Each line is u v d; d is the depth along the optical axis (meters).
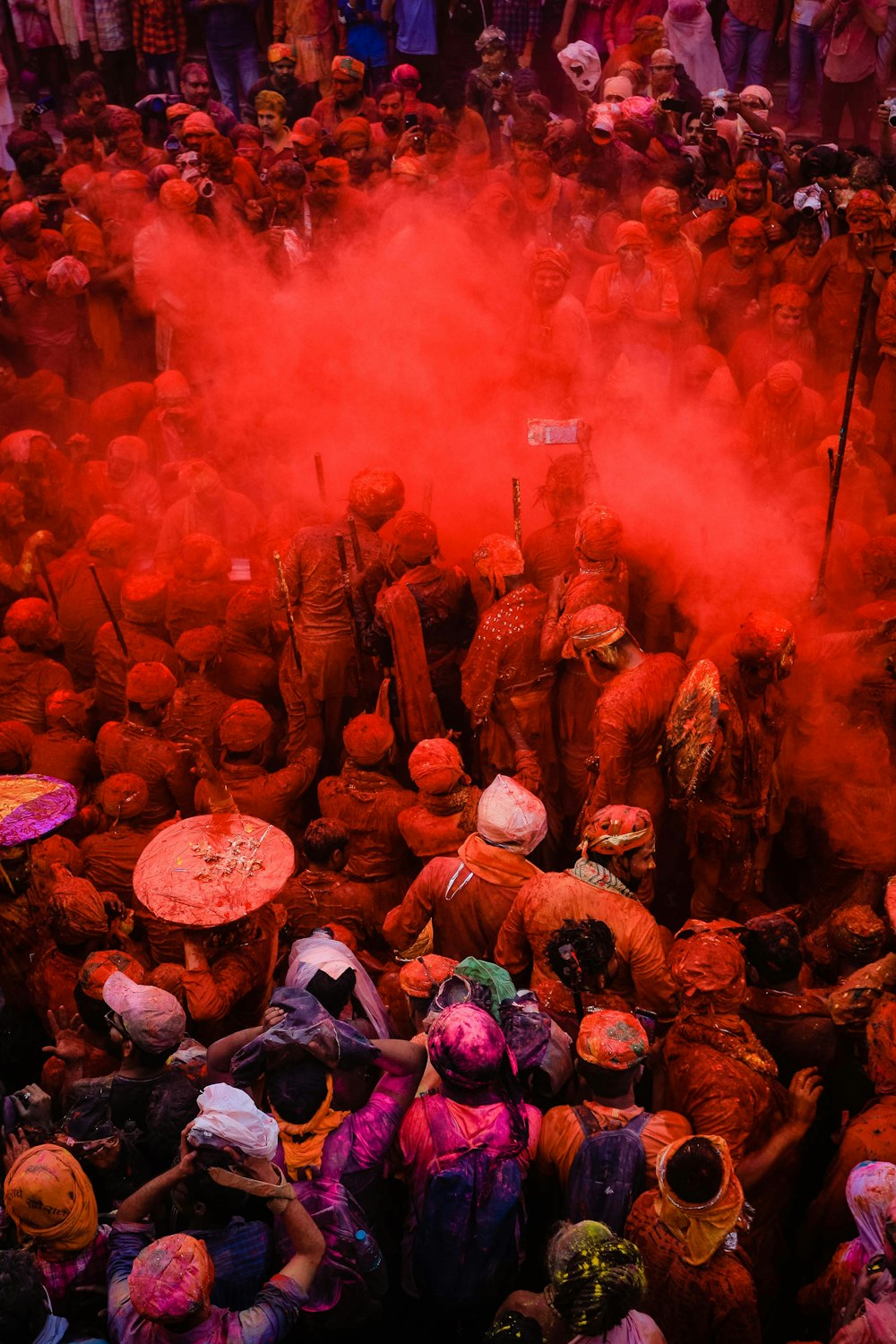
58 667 6.89
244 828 4.91
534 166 9.54
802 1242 4.25
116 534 7.45
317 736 6.69
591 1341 3.23
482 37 11.26
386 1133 3.83
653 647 7.48
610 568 6.02
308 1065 3.79
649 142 10.29
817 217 9.16
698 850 5.76
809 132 13.08
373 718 5.67
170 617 7.02
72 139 11.19
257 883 4.68
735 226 9.20
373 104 11.56
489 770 6.29
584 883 4.48
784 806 5.70
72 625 7.36
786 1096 4.21
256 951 4.83
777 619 5.18
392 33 12.82
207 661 6.37
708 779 5.49
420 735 6.35
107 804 5.60
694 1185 3.51
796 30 12.50
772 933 4.41
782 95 13.45
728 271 9.37
